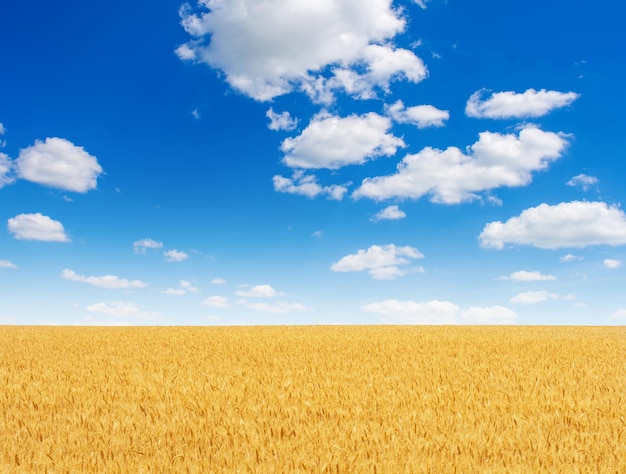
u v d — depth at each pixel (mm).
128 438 7031
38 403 9328
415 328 34469
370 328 34438
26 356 16875
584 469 5777
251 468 5801
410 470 5770
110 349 19000
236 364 14852
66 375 12602
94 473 5672
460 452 6430
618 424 7879
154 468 5801
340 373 13062
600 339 23719
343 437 7062
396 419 8141
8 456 6258
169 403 9383
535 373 13055
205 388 10766
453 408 8961
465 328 34875
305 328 33969
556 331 31250
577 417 8195
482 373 13148
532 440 6902
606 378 12414
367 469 5809
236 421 7914
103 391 10477
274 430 7320
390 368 14102
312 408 8797
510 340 22891
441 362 15375
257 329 32094
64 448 6559
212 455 6273
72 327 35469
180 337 24375
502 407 9039
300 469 5746
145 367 14180
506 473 5727
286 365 14609
